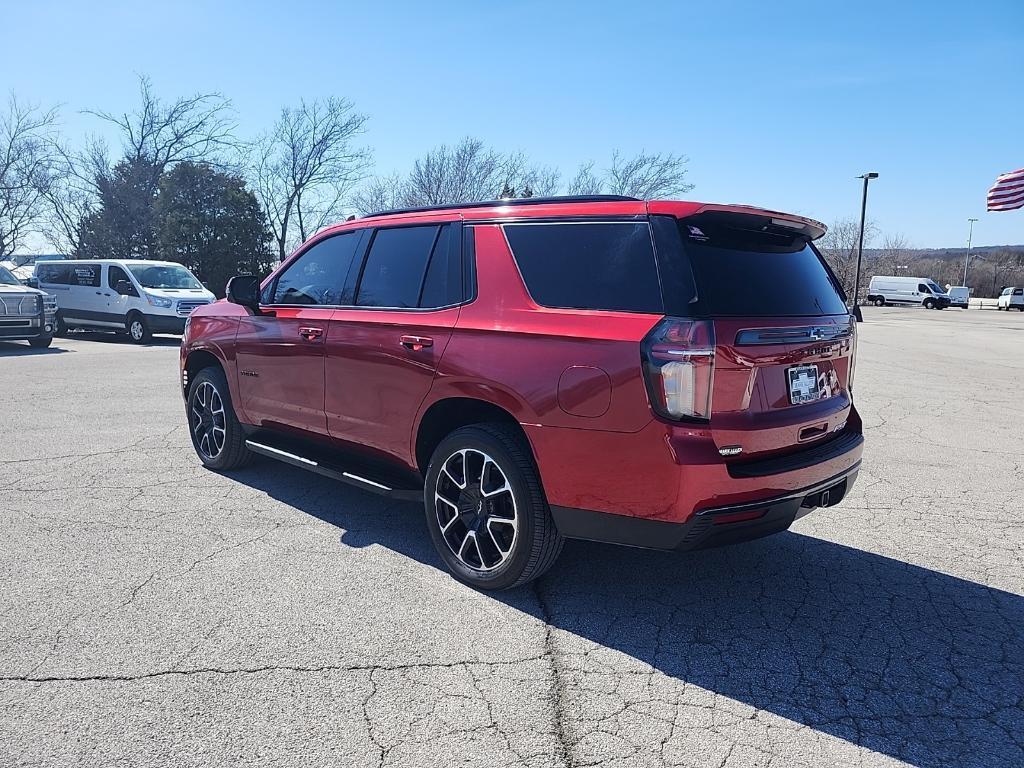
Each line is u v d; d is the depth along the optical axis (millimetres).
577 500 3191
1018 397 10266
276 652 3004
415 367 3816
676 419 2920
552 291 3375
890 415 8805
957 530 4672
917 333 26391
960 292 58875
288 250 38625
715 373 2934
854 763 2375
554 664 2967
